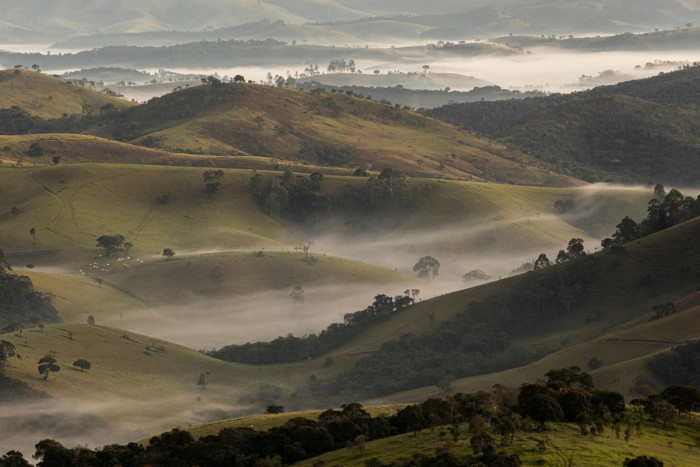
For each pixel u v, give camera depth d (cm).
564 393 9631
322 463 9388
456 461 8244
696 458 8312
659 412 9625
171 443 11681
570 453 8194
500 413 9344
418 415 10550
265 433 10738
